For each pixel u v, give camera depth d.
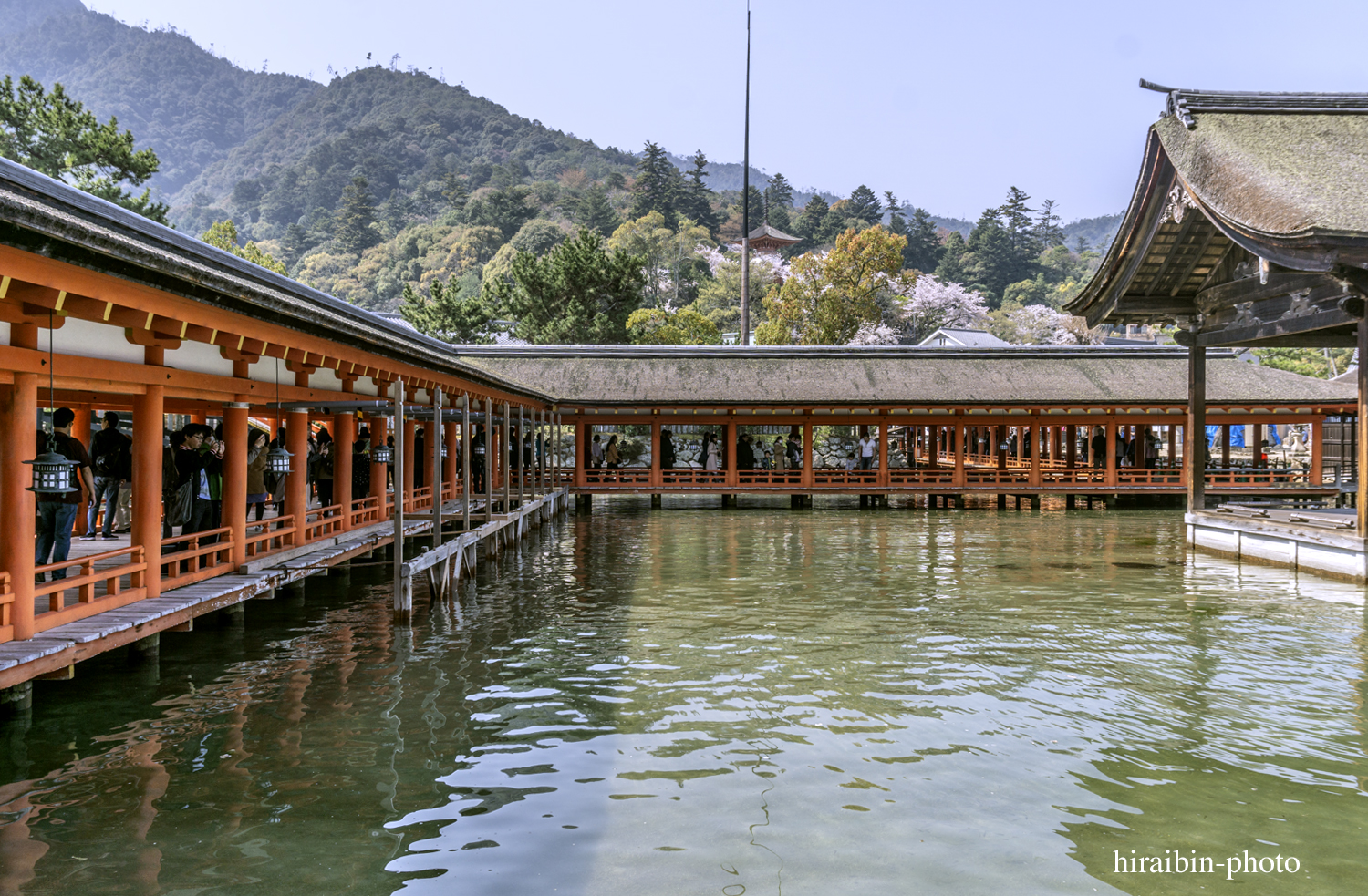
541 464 26.28
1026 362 32.84
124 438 11.49
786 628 11.69
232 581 10.62
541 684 9.05
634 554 19.03
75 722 7.73
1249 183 14.24
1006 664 9.88
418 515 17.86
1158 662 9.95
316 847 5.46
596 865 5.25
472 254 121.56
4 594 7.16
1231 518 18.39
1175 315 19.45
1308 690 8.88
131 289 7.45
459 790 6.34
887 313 81.81
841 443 47.88
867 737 7.49
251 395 11.53
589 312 59.12
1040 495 33.59
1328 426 38.50
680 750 7.18
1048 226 180.12
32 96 32.75
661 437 32.78
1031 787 6.46
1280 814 6.02
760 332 70.75
